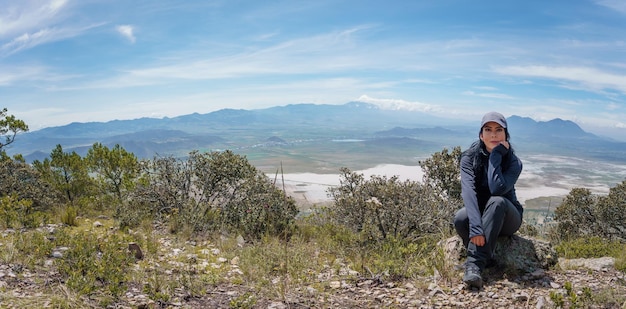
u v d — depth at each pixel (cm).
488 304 365
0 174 1146
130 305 343
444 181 1185
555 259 475
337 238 691
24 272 400
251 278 452
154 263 493
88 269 402
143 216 862
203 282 425
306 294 396
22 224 680
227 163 1017
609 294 361
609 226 1780
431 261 473
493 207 424
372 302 378
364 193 848
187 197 1001
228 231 825
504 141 443
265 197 916
